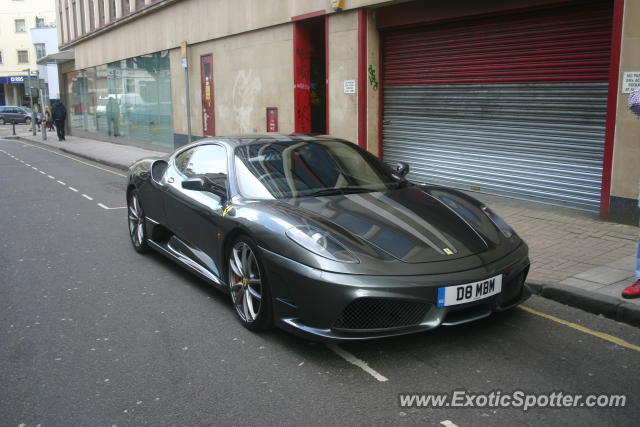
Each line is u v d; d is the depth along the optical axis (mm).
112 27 22984
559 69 7621
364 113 10398
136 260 5992
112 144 23828
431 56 9516
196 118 17016
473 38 8750
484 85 8703
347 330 3299
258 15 13180
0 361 3627
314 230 3549
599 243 5906
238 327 4082
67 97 32531
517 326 3984
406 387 3148
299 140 5031
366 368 3385
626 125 6520
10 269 5762
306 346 3717
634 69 6355
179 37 17250
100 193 11023
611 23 6949
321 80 12727
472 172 9141
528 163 8234
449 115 9375
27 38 61000
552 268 5098
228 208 4199
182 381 3293
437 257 3451
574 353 3557
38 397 3152
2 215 8812
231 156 4684
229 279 4207
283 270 3500
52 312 4492
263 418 2871
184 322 4207
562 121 7684
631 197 6586
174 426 2822
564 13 7457
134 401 3080
